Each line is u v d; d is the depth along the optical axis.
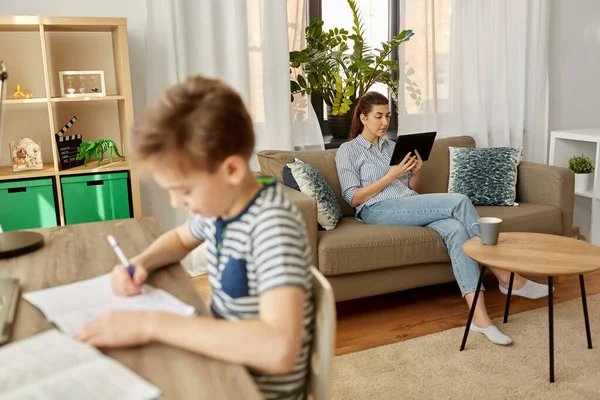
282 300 0.80
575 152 3.95
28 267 1.17
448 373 2.18
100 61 3.14
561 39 4.21
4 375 0.73
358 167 3.02
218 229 0.92
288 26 3.43
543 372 2.17
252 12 3.28
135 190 2.92
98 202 2.89
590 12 4.26
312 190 2.74
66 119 3.11
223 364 0.77
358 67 3.46
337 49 3.74
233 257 0.90
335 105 3.53
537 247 2.32
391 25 3.87
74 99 2.76
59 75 2.99
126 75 2.84
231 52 3.28
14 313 0.94
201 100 0.80
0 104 1.27
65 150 2.86
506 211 3.07
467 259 2.58
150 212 3.28
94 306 0.96
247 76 3.28
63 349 0.79
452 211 2.73
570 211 3.18
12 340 0.84
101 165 2.94
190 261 3.29
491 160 3.29
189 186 0.82
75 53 3.08
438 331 2.55
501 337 2.38
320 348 0.94
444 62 3.85
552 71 4.24
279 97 3.37
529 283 2.77
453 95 3.88
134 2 3.13
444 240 2.71
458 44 3.80
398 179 3.04
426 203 2.78
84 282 1.07
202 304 0.98
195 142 0.78
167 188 0.84
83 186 2.85
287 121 3.39
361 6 3.79
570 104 4.35
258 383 0.93
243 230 0.88
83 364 0.75
